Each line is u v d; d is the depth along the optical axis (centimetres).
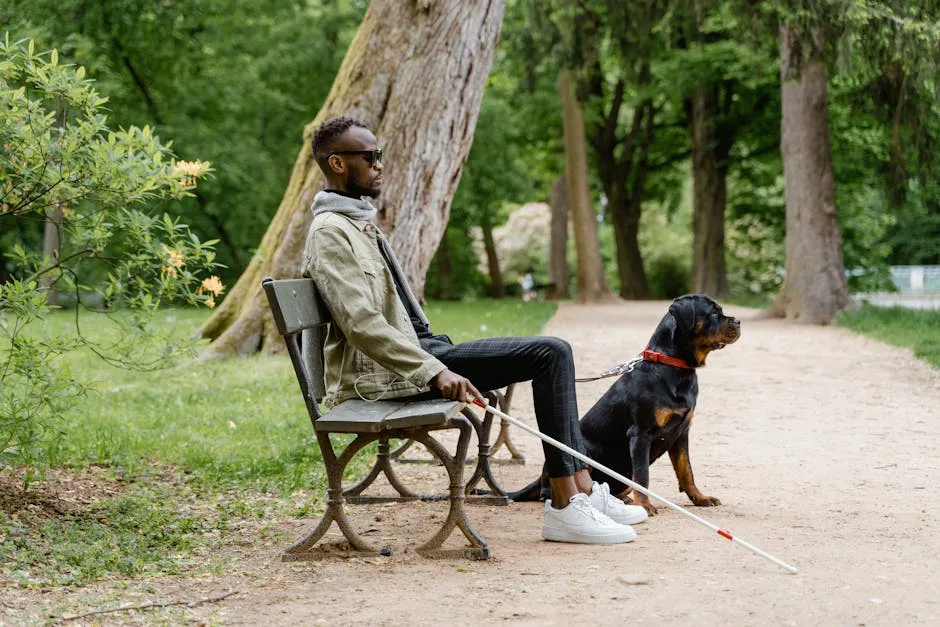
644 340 1716
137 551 464
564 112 3297
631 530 478
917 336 1606
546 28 2308
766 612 358
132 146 541
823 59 1709
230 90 2756
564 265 4206
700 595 380
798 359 1425
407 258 1038
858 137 2803
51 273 571
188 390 1052
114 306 585
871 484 625
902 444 780
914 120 1944
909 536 482
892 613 356
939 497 583
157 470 677
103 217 559
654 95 3366
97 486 613
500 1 1038
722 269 3469
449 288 4044
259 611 379
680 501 579
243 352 1310
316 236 459
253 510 566
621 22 2045
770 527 504
